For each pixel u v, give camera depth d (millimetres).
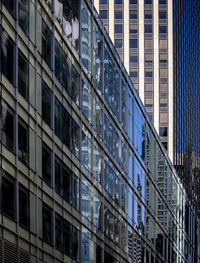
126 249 64938
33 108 41531
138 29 198625
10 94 37875
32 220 40781
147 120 77938
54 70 45562
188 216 108312
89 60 54375
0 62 36406
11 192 37656
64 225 46719
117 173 62438
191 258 110625
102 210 56500
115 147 62094
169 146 190250
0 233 35938
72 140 49219
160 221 83375
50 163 44312
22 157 39500
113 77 62562
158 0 199500
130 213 67312
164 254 85438
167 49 197000
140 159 73125
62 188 46625
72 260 48281
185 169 191375
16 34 38875
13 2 38656
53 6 45625
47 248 43219
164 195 86875
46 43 44125
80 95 51531
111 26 199000
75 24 50812
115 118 62562
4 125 36938
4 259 36406
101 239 55969
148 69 196000
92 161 54062
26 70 40469
